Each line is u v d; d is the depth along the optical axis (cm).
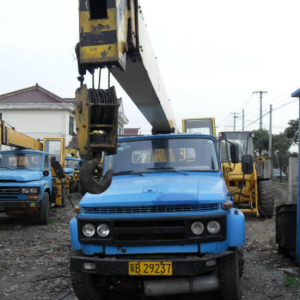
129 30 369
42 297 482
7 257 684
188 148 537
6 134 971
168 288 404
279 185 1661
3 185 983
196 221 391
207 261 382
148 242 392
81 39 327
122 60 343
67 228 995
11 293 498
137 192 418
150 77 475
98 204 407
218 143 591
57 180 1305
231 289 413
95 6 334
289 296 463
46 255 696
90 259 397
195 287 407
